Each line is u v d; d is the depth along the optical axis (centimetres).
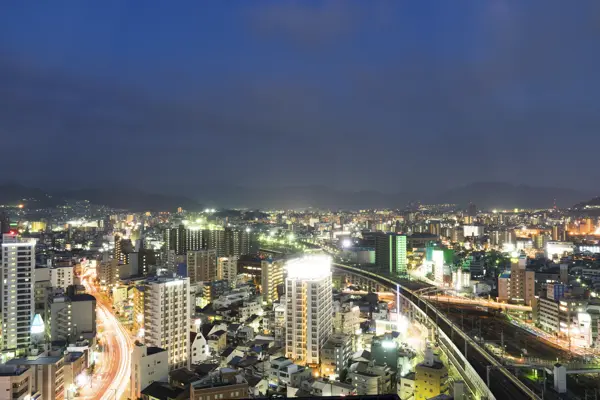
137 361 18462
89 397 19000
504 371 19125
